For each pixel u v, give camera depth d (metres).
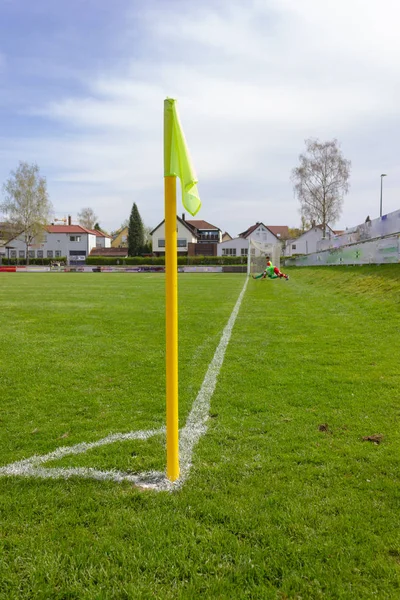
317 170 50.53
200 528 2.15
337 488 2.48
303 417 3.58
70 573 1.88
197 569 1.89
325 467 2.73
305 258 38.06
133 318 9.71
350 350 6.08
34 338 7.32
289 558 1.94
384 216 17.81
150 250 80.38
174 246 2.57
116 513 2.29
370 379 4.62
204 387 4.47
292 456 2.88
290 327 8.16
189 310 11.02
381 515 2.22
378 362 5.36
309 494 2.42
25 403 4.08
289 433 3.27
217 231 82.69
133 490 2.52
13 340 7.13
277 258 35.84
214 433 3.30
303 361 5.50
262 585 1.79
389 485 2.49
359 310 10.20
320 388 4.35
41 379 4.86
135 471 2.76
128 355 6.02
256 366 5.30
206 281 26.05
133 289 19.59
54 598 1.76
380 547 1.99
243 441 3.15
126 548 2.02
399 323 8.01
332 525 2.15
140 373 5.09
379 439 3.12
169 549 2.01
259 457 2.89
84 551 2.00
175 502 2.37
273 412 3.72
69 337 7.41
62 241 78.94
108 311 11.04
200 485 2.55
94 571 1.89
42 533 2.14
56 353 6.16
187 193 2.49
